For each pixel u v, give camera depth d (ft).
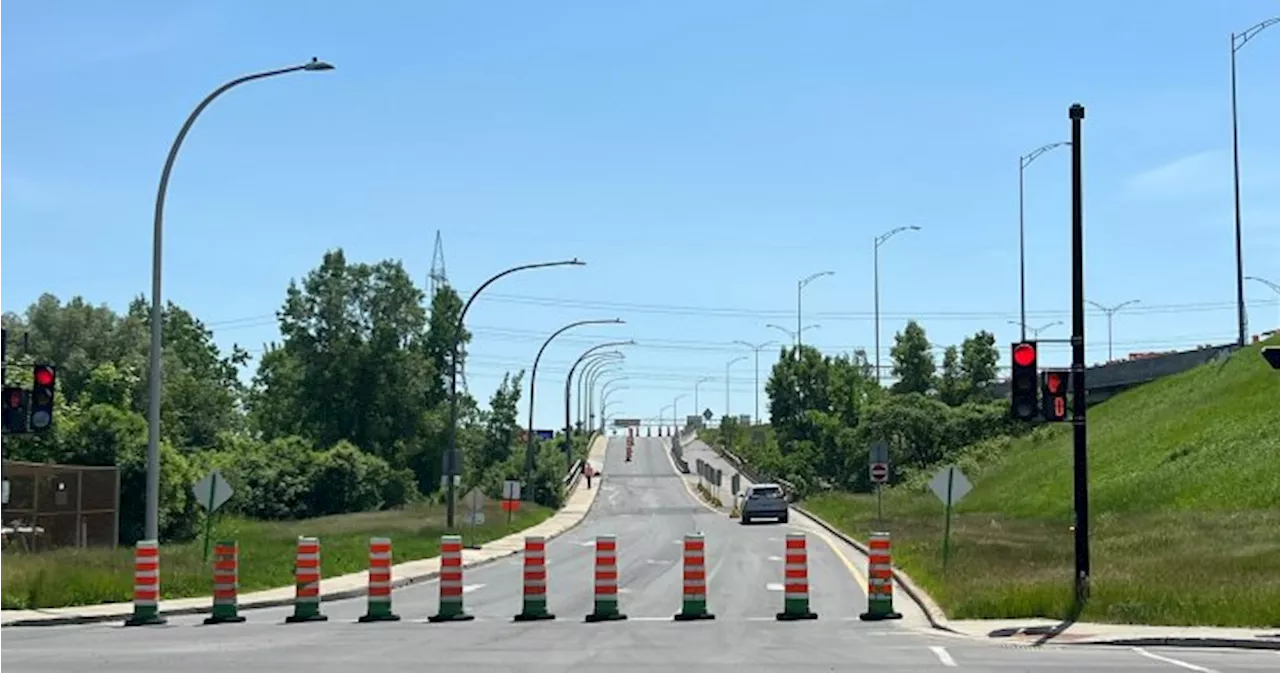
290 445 289.94
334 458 285.84
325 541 154.81
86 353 279.08
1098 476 198.59
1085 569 76.38
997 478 240.12
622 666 54.34
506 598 97.71
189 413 295.48
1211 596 73.41
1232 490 159.63
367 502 287.69
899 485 269.23
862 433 290.76
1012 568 100.53
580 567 128.67
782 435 380.17
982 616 76.28
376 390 358.84
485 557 145.69
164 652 60.34
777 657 57.77
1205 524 136.36
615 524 221.87
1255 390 203.00
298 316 361.71
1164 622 70.85
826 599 94.27
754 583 107.24
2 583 87.25
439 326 381.40
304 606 80.12
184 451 262.67
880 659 56.95
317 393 358.64
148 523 91.35
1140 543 122.42
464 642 65.16
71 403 240.12
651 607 87.92
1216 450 179.42
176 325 409.49
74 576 90.68
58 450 173.88
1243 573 87.97
